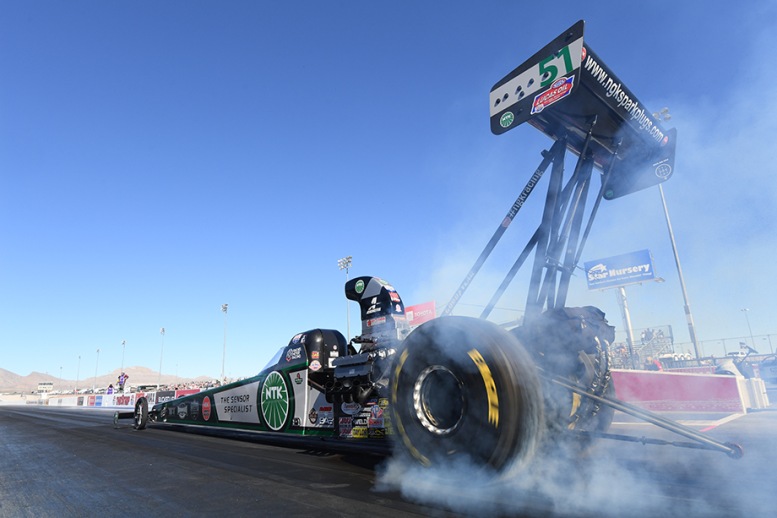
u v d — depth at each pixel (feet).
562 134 11.23
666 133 12.27
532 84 10.41
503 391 8.47
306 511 8.86
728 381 25.20
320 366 16.94
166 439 23.13
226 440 21.53
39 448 21.76
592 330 10.63
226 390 21.22
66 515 9.68
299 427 16.72
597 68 10.07
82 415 57.16
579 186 11.62
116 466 15.40
